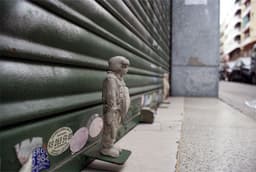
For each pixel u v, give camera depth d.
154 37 5.51
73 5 1.61
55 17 1.42
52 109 1.40
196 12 9.84
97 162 2.03
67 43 1.56
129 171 1.84
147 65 4.64
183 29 9.95
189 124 3.89
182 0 9.88
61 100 1.52
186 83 10.02
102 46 2.21
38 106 1.28
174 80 10.10
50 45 1.37
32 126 1.25
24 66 1.17
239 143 2.78
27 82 1.19
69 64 1.61
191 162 2.13
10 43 1.06
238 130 3.47
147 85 4.68
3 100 1.04
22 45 1.13
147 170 1.86
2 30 1.02
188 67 9.99
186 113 5.14
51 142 1.44
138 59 3.80
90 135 2.04
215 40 9.78
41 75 1.30
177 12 9.94
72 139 1.70
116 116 1.92
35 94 1.25
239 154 2.38
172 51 10.06
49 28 1.35
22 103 1.16
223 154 2.37
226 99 8.64
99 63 2.13
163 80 7.14
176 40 10.02
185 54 9.98
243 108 6.10
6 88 1.05
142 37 4.08
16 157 1.13
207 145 2.68
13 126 1.13
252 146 2.65
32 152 1.25
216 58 9.80
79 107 1.80
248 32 33.59
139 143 2.68
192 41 9.92
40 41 1.27
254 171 1.94
